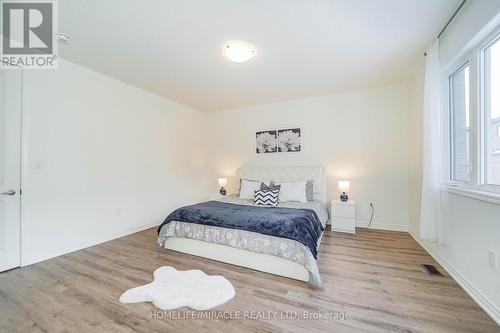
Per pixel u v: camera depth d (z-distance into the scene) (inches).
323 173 151.9
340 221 135.3
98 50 96.7
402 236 127.5
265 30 81.8
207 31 82.5
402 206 137.2
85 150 114.6
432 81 88.4
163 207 161.3
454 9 71.2
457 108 86.2
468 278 70.8
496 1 56.0
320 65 110.4
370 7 70.1
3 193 87.1
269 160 175.5
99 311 63.6
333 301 67.6
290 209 114.2
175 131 172.7
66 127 106.8
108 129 125.4
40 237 97.6
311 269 75.1
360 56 101.6
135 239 127.0
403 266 89.8
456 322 57.8
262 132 177.5
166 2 67.8
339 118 152.6
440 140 88.4
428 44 91.5
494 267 59.2
